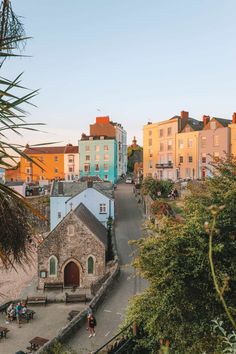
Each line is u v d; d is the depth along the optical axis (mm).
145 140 74938
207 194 11086
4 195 3354
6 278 31297
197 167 63812
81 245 29500
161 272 10031
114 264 28422
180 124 68375
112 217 43594
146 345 10602
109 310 19719
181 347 9852
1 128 3074
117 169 95000
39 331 21156
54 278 29391
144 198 52562
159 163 71812
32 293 28078
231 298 9797
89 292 28344
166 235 10578
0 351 18672
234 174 11492
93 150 87875
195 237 10117
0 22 3197
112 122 97438
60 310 24406
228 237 10023
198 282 9891
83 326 17609
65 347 14547
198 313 9844
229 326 9406
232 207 10180
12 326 21812
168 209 35219
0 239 3518
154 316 9938
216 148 61375
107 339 16234
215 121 62312
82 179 68812
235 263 9680
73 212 29484
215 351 8805
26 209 3672
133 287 23422
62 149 90938
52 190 46406
